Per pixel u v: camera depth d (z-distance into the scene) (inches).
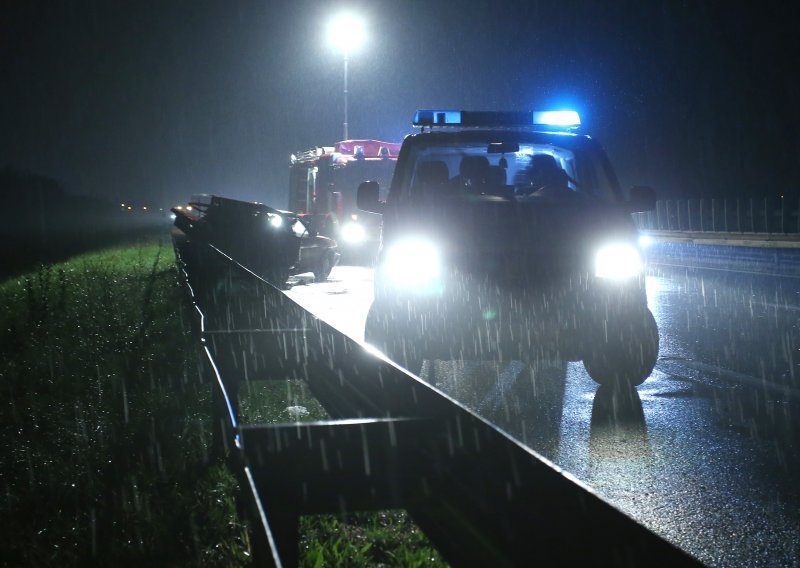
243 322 384.5
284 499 132.3
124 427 292.7
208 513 207.8
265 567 115.6
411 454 134.9
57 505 225.6
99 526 207.3
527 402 353.1
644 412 332.5
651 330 336.8
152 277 775.1
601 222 349.7
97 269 1021.8
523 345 336.5
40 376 394.3
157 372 387.5
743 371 411.8
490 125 398.3
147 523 205.8
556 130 402.3
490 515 114.3
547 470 101.5
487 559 113.9
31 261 1476.4
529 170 388.5
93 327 533.3
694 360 441.7
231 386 243.4
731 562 191.5
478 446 119.3
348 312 672.4
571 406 344.2
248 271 389.4
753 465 262.7
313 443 133.0
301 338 234.7
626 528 88.1
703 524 214.4
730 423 314.2
